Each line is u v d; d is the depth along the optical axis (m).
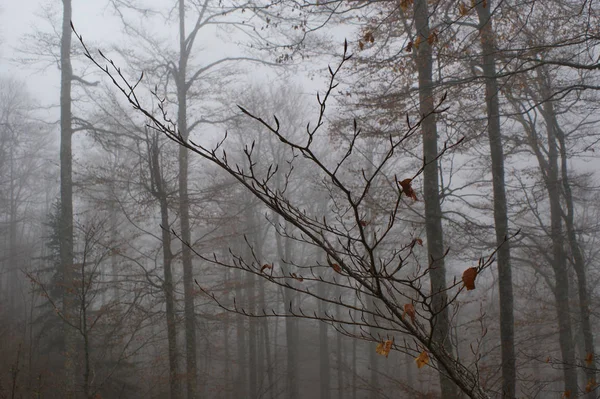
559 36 7.59
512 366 7.86
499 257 8.56
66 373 10.77
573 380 10.38
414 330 2.40
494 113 8.46
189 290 11.88
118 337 10.51
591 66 5.46
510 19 7.18
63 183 14.05
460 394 7.21
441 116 7.60
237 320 12.98
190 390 11.56
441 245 8.09
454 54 6.75
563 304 11.12
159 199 11.10
